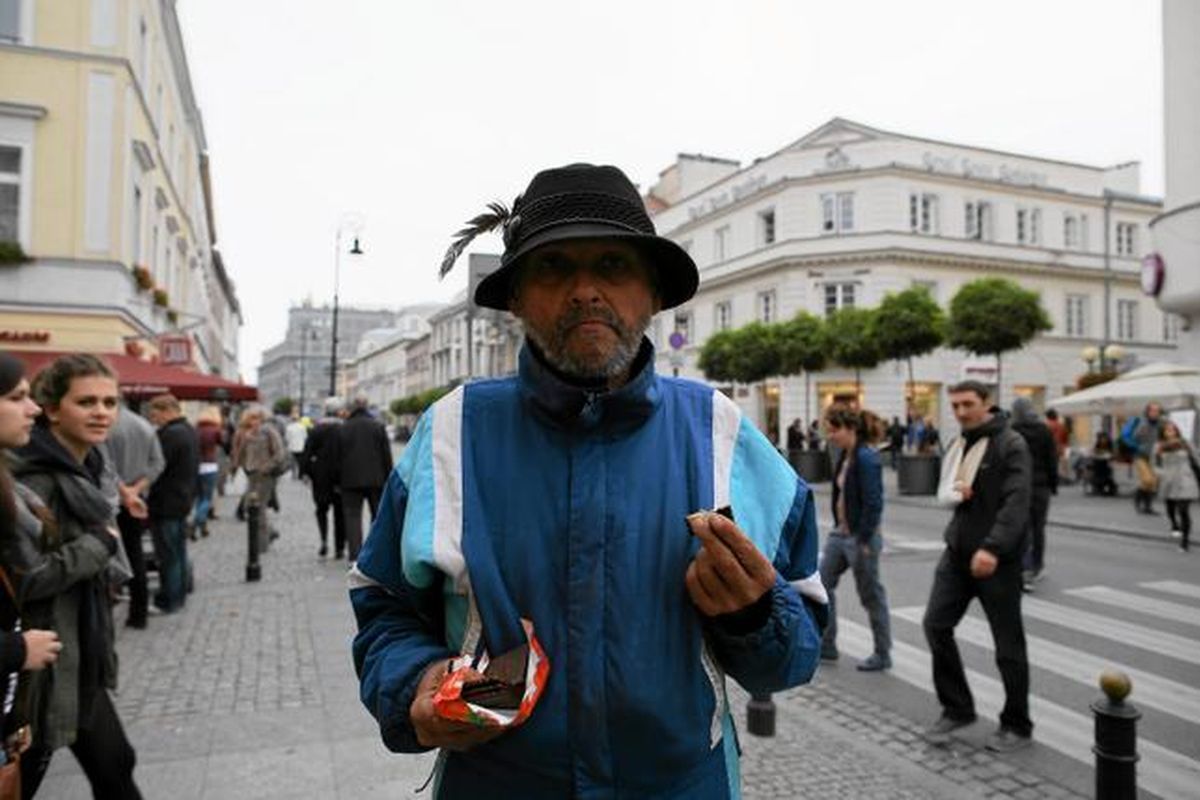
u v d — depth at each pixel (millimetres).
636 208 1427
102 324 14516
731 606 1217
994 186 32500
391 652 1359
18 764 2094
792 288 31531
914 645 6062
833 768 3754
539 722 1243
